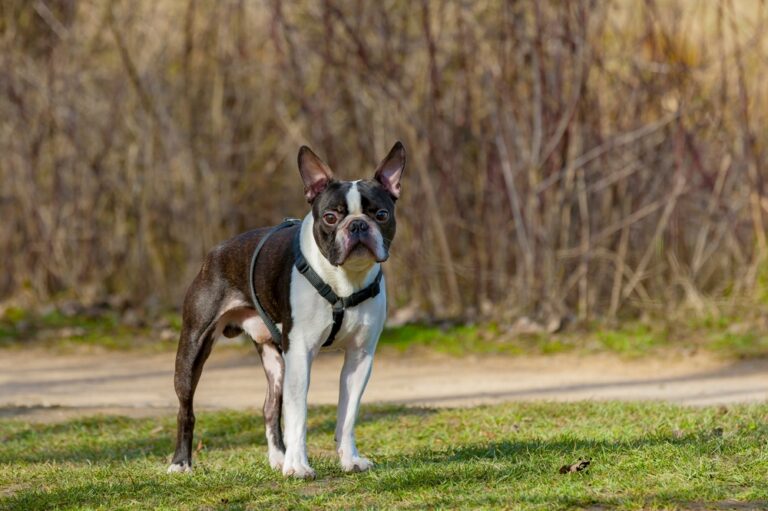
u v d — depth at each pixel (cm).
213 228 1680
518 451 733
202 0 1722
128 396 1161
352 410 708
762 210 1530
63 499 655
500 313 1536
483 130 1582
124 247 1728
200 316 736
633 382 1202
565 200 1522
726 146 1542
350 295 682
